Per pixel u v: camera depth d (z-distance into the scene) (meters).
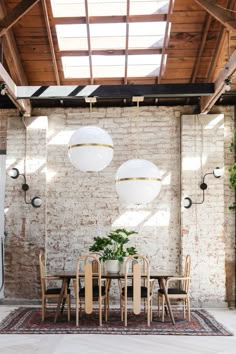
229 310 7.97
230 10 6.53
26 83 8.33
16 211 8.58
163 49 7.68
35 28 7.30
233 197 8.62
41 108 8.91
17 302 8.38
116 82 8.52
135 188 5.70
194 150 8.59
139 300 6.47
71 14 7.08
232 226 8.58
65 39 7.67
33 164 8.65
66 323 6.55
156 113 8.83
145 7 7.02
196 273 8.37
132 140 8.80
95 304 8.48
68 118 8.88
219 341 5.54
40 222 8.53
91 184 8.74
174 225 8.62
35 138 8.70
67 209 8.70
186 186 8.53
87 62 8.15
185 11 6.98
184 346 5.29
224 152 8.70
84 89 7.07
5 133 8.90
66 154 8.80
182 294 6.73
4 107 8.79
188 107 8.82
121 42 7.69
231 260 8.53
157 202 8.66
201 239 8.44
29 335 5.79
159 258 8.55
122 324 6.50
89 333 5.91
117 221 8.65
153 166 5.82
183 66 8.09
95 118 8.86
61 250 8.62
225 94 8.42
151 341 5.52
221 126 8.63
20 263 8.48
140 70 8.30
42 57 7.90
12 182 8.65
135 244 8.59
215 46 7.59
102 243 7.03
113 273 6.77
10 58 7.42
